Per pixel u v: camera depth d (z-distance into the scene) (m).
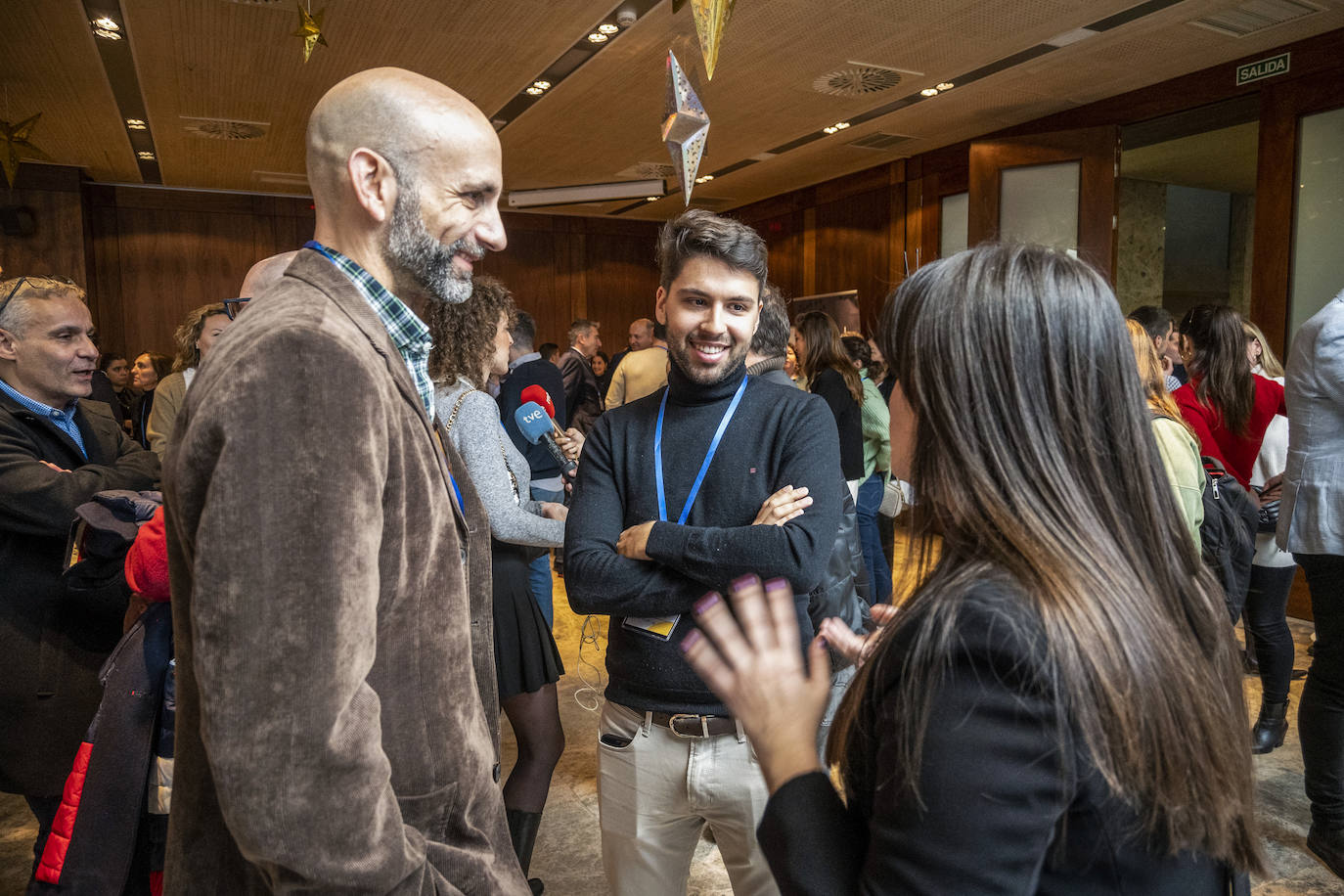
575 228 11.07
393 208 0.93
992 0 4.38
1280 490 2.40
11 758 1.58
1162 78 5.64
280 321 0.79
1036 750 0.56
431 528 0.91
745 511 1.39
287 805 0.71
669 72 1.65
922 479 0.71
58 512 1.54
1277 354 5.09
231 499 0.72
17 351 1.72
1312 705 2.13
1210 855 0.63
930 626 0.60
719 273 1.37
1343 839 2.09
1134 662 0.59
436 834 0.93
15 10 4.43
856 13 4.56
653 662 1.35
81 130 6.83
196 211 9.37
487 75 5.51
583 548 1.41
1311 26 4.72
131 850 1.29
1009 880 0.56
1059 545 0.62
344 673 0.75
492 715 1.15
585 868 2.23
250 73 5.45
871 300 8.42
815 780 0.67
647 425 1.48
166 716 1.33
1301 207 4.96
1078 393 0.66
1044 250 0.71
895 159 7.98
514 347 3.42
